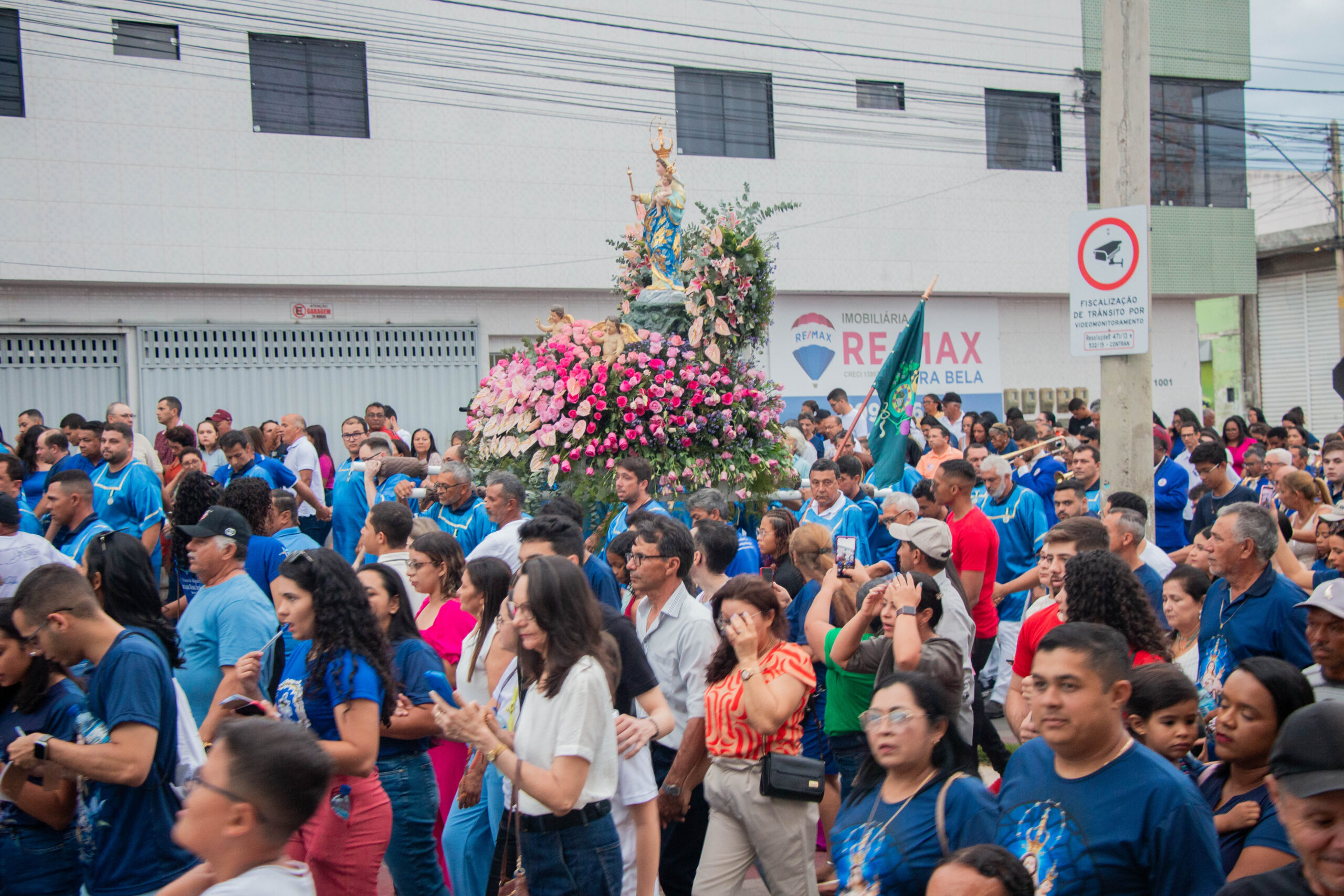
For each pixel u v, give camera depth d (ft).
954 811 10.37
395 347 53.06
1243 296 92.68
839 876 10.94
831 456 41.47
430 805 15.10
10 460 27.07
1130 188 25.16
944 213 64.34
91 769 12.00
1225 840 11.41
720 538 18.63
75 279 46.78
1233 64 72.13
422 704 14.75
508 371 29.01
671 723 14.21
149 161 47.93
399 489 29.58
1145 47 25.12
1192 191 71.36
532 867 12.42
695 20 58.18
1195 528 31.99
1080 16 67.72
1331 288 91.30
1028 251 66.33
